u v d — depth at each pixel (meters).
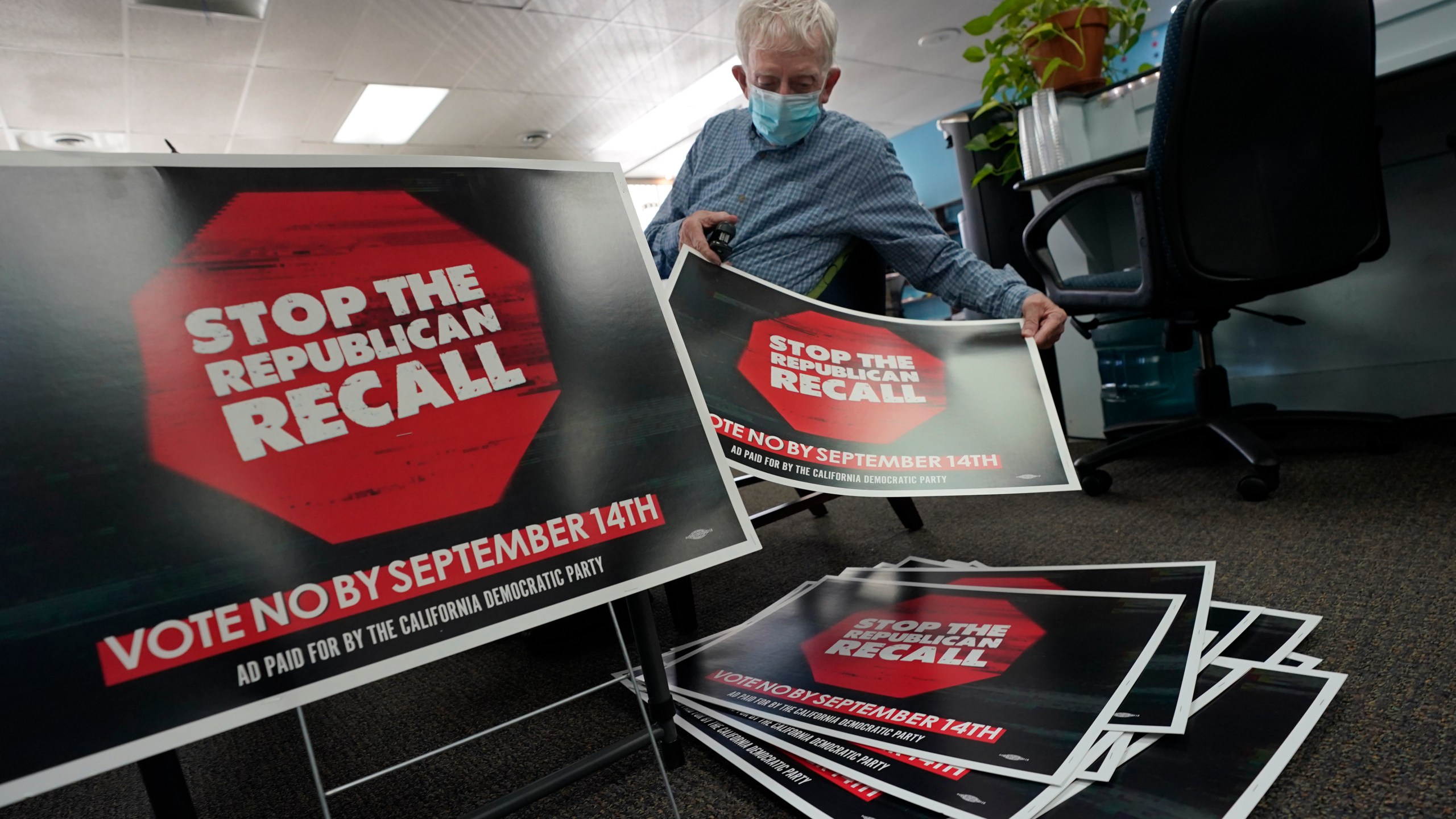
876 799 0.63
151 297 0.53
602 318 0.70
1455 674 0.72
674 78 5.39
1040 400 1.01
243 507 0.52
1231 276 1.43
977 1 4.86
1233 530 1.27
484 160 0.69
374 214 0.63
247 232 0.58
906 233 1.26
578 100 5.46
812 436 0.89
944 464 0.91
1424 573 0.97
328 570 0.53
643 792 0.73
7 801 0.41
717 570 1.51
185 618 0.48
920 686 0.80
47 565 0.46
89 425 0.49
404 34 4.12
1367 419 1.65
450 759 0.87
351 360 0.58
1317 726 0.67
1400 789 0.57
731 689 0.88
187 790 0.56
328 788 0.85
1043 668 0.79
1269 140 1.40
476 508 0.59
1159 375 2.38
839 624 1.03
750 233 1.30
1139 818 0.55
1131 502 1.56
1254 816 0.57
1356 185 1.48
